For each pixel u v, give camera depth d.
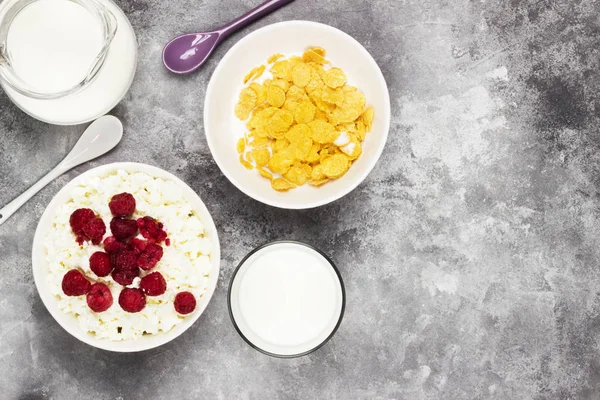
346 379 0.74
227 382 0.74
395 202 0.74
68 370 0.74
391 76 0.74
